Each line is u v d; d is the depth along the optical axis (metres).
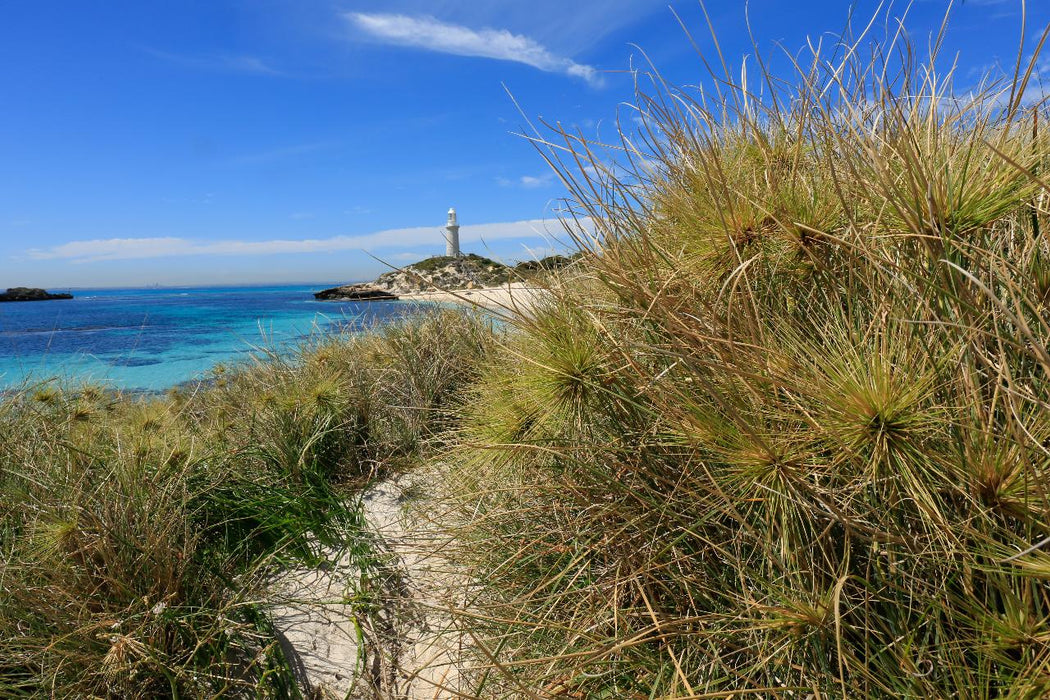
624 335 1.82
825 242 1.52
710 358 1.47
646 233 1.83
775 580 1.41
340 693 2.09
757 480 1.32
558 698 1.52
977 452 1.13
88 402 4.25
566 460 1.93
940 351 1.28
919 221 1.24
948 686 1.14
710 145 1.69
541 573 2.01
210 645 2.15
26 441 3.15
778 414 1.30
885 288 1.32
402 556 2.82
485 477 2.43
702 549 1.54
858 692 1.21
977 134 1.34
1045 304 1.26
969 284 1.25
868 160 1.48
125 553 2.27
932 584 1.24
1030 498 1.05
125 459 2.96
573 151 1.86
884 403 1.13
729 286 1.65
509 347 2.33
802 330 1.52
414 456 4.11
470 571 2.24
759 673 1.40
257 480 3.47
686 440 1.51
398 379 4.68
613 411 1.85
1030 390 1.18
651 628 1.40
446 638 2.12
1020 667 1.03
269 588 2.67
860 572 1.36
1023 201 1.28
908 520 1.27
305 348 5.87
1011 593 1.06
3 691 1.89
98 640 2.02
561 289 2.11
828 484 1.36
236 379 6.16
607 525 1.80
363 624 2.41
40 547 2.24
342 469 4.06
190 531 2.75
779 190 1.59
